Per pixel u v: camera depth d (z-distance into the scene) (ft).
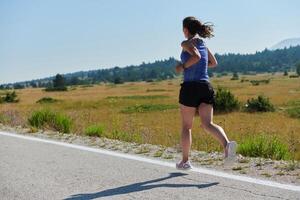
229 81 473.67
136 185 17.83
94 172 20.39
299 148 33.47
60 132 39.11
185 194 16.29
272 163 21.08
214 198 15.67
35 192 17.33
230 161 18.38
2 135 35.45
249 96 198.80
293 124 80.59
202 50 18.65
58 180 19.10
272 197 15.60
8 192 17.44
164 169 20.59
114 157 24.06
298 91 246.47
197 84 18.40
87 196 16.53
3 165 22.59
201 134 46.52
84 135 37.17
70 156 24.71
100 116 98.02
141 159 23.22
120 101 194.29
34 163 22.93
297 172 19.16
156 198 15.90
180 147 26.32
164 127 70.59
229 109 121.90
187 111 18.81
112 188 17.52
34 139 32.48
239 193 16.19
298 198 15.43
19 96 295.07
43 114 42.65
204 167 20.84
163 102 179.42
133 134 36.76
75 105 171.42
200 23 18.74
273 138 28.43
